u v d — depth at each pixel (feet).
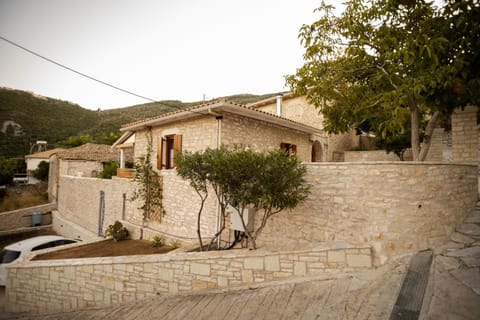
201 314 14.05
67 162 59.31
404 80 16.33
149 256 19.13
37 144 106.63
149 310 16.08
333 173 17.12
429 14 15.58
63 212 53.67
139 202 33.06
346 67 20.77
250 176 15.56
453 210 15.96
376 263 14.46
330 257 14.80
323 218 17.43
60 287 20.26
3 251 26.96
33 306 20.94
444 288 10.87
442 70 13.93
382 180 15.33
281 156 15.62
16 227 51.70
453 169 16.19
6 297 21.56
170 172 29.37
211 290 16.46
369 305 11.11
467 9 13.33
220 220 23.48
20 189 69.21
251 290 15.17
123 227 31.45
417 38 14.32
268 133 30.40
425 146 20.17
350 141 55.77
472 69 14.40
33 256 23.94
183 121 28.40
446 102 16.08
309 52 20.40
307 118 46.29
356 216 15.99
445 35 14.60
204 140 25.84
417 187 14.87
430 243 14.57
